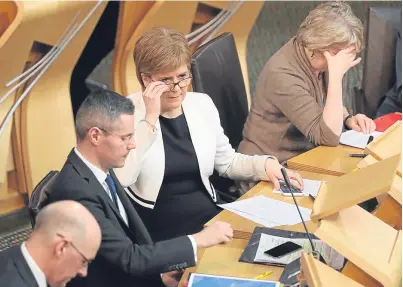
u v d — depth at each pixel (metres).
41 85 14.02
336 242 6.80
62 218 6.82
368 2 24.06
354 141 11.95
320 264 6.60
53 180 8.27
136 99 10.30
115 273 8.35
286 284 7.69
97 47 17.28
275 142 12.03
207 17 17.50
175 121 10.38
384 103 14.14
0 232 14.34
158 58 9.70
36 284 6.89
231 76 12.85
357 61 11.55
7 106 13.46
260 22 24.31
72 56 14.33
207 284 7.78
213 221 9.31
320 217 7.03
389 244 7.11
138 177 10.20
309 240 8.00
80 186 8.08
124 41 15.69
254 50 22.94
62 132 14.72
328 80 11.86
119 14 15.49
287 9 24.88
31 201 7.98
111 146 8.17
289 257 8.28
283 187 10.27
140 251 8.13
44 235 6.85
